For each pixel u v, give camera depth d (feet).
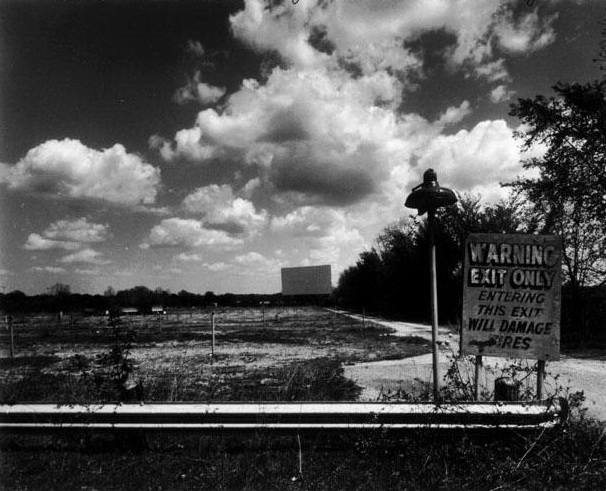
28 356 57.16
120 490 13.85
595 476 14.25
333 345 68.59
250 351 60.34
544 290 18.38
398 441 15.99
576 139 77.25
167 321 163.32
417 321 145.28
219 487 13.92
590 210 74.08
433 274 20.70
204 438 17.37
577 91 73.97
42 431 16.72
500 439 16.12
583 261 80.59
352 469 15.11
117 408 16.57
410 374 37.19
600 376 35.12
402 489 13.84
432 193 20.39
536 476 14.37
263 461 15.67
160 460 15.94
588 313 82.38
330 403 16.40
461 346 18.83
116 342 18.85
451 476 14.51
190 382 32.42
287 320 166.71
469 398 18.25
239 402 16.55
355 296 258.16
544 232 80.23
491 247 18.69
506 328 18.49
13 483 14.21
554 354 18.10
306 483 14.10
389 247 178.40
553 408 16.44
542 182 78.23
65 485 14.12
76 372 39.55
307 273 243.40
